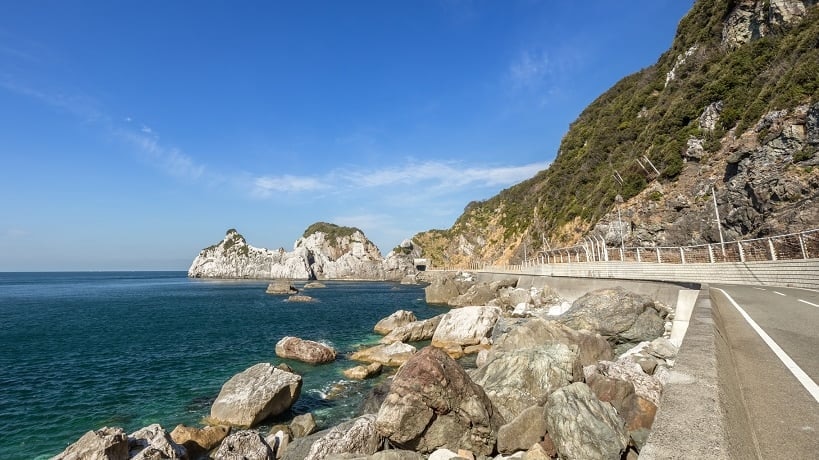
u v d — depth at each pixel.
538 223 94.56
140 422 16.23
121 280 194.00
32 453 13.86
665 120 60.06
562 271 57.25
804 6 48.38
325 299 74.12
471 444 9.36
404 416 9.38
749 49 52.81
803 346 8.79
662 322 21.28
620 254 50.12
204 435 13.48
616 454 7.80
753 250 30.80
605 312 22.02
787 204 32.91
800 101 37.50
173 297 82.06
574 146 101.62
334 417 16.12
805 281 24.00
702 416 3.27
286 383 16.30
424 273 155.12
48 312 54.91
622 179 62.19
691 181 48.91
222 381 21.39
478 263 133.00
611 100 105.81
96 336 35.03
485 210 178.88
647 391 10.56
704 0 73.38
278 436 12.84
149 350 28.97
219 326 40.03
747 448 3.42
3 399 18.86
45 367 24.55
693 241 44.03
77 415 16.94
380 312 51.88
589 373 12.01
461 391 9.73
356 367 21.75
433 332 30.19
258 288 116.62
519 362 11.73
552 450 8.68
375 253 196.00
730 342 9.23
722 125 49.62
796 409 5.25
